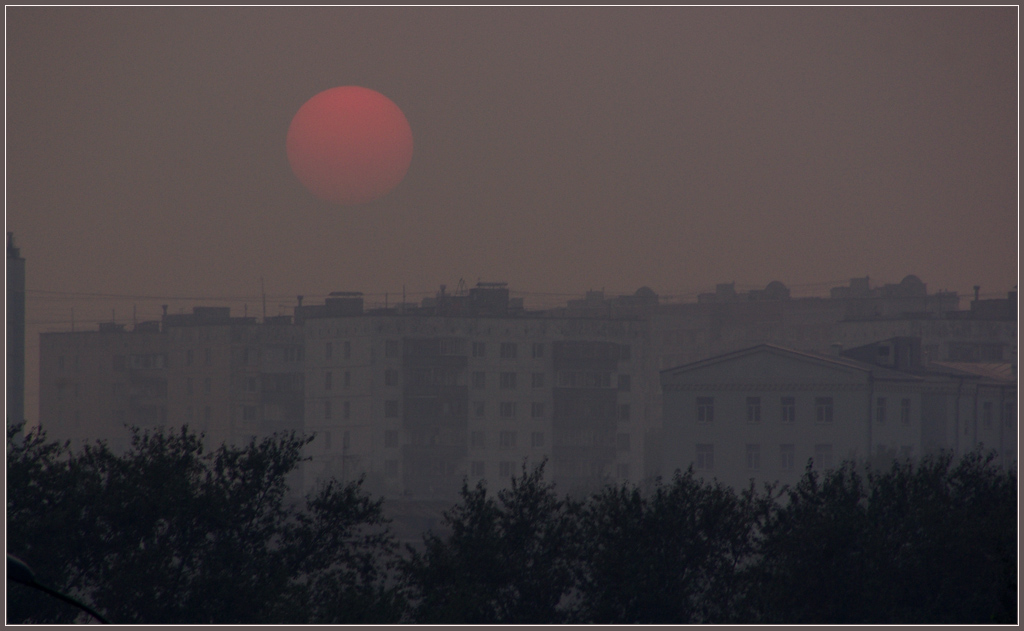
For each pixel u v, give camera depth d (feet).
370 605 362.33
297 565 398.83
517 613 386.32
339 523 405.39
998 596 381.19
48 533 371.97
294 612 356.38
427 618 362.74
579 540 404.77
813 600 394.32
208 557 385.09
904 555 407.64
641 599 381.60
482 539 390.63
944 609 393.91
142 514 380.17
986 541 400.47
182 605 371.97
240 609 364.79
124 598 360.69
